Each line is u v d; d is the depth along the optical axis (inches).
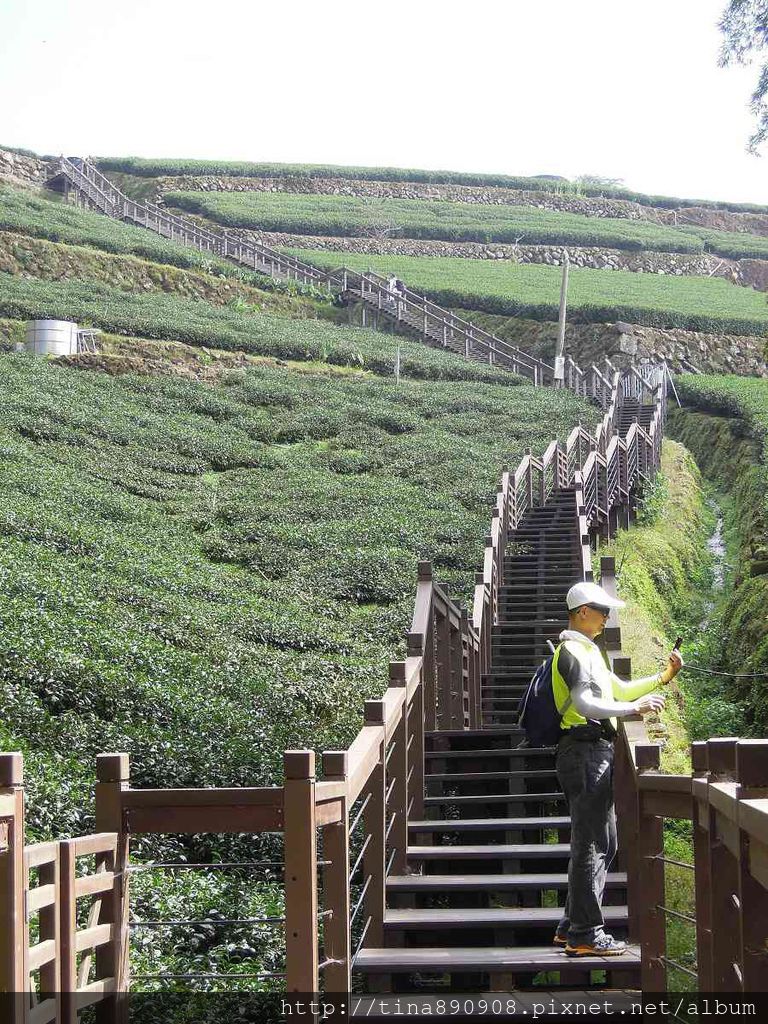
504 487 752.3
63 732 448.1
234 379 1521.9
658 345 1936.5
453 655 463.8
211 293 2138.3
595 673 237.8
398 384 1620.3
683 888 349.1
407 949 250.2
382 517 972.6
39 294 1785.2
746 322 2015.3
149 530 889.5
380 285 2222.0
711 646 761.0
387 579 826.8
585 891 234.4
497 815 380.5
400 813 294.4
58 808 371.9
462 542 920.9
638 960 230.8
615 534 948.0
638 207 3575.3
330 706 555.2
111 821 202.1
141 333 1635.1
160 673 542.3
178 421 1286.9
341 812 211.2
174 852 374.6
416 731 338.0
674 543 985.5
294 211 3068.4
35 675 486.0
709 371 1932.8
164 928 309.3
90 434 1147.9
